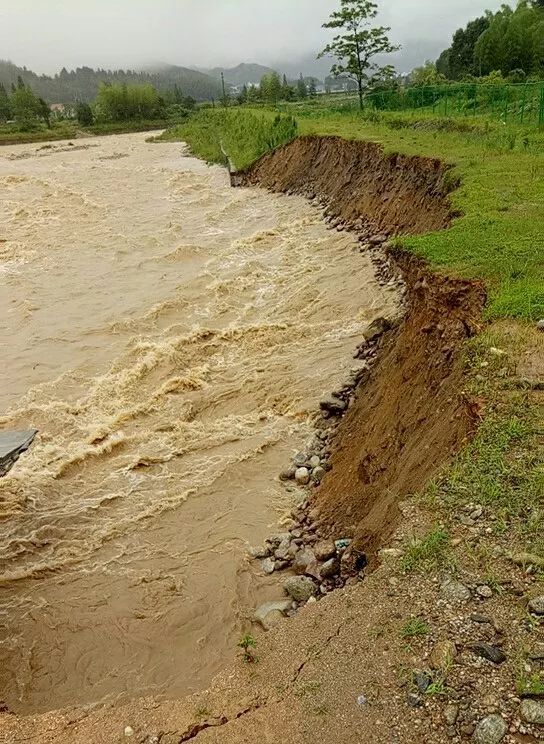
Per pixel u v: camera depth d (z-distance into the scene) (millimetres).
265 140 33938
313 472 9492
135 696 6211
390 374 9805
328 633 4398
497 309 7762
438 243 10273
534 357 6707
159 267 20031
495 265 8984
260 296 16750
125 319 15891
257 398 11891
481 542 4707
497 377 6504
